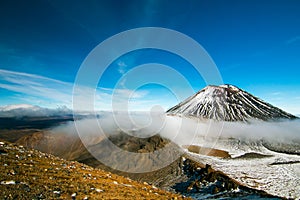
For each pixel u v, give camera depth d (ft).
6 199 57.00
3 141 137.69
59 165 112.16
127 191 93.50
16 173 80.02
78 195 71.46
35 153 128.16
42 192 67.05
